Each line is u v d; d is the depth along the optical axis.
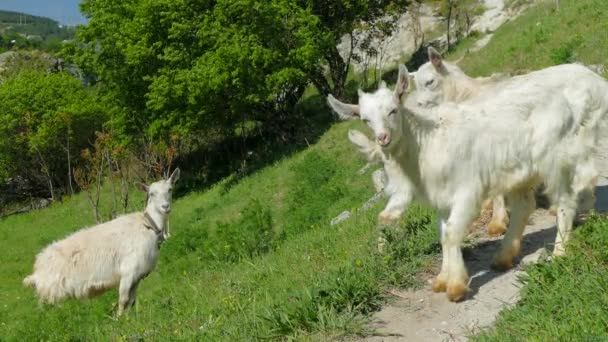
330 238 9.55
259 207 16.89
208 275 11.74
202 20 27.11
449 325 5.60
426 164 5.85
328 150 22.42
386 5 30.20
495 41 23.78
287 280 7.90
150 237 11.59
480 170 5.88
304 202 19.58
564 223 6.16
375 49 32.34
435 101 7.99
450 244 5.90
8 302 18.94
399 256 6.87
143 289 16.05
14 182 38.81
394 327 5.74
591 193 6.56
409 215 8.27
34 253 26.27
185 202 28.08
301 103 33.56
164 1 27.20
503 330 4.98
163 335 7.36
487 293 5.96
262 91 25.75
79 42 31.17
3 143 37.03
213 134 30.88
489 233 7.45
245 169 27.34
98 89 33.56
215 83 25.03
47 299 11.32
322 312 5.95
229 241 15.18
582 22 17.03
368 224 9.20
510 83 6.42
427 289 6.28
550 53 15.84
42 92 37.19
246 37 25.45
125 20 29.47
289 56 25.84
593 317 4.64
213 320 7.16
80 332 10.49
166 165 31.11
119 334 8.57
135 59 27.66
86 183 28.89
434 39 34.34
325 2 29.14
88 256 11.27
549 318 4.87
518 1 32.62
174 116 27.39
